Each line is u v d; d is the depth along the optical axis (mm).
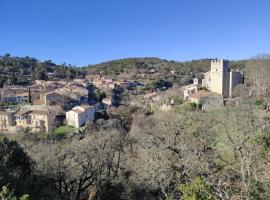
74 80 158750
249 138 18984
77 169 27469
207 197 12578
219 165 20328
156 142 25047
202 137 24297
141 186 26094
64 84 134250
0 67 154500
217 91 78500
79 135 65062
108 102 107688
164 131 26391
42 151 33094
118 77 167500
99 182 27547
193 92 78500
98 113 89812
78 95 108125
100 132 50031
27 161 27219
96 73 189750
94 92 121062
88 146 30000
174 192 20062
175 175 21312
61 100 103250
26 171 25156
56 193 25562
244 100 48344
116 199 27047
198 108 61844
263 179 14781
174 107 68812
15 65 164750
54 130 79250
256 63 72312
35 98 112375
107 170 29359
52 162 26969
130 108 78938
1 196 10492
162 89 130000
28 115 86375
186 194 12680
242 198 13805
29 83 141625
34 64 179000
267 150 18562
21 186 19766
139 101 101062
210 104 65062
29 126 85562
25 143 46125
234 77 77562
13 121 88375
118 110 79000
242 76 78625
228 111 29516
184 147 22656
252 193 13695
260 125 21141
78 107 86375
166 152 23531
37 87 122188
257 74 63188
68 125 83375
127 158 31547
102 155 28297
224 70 77750
